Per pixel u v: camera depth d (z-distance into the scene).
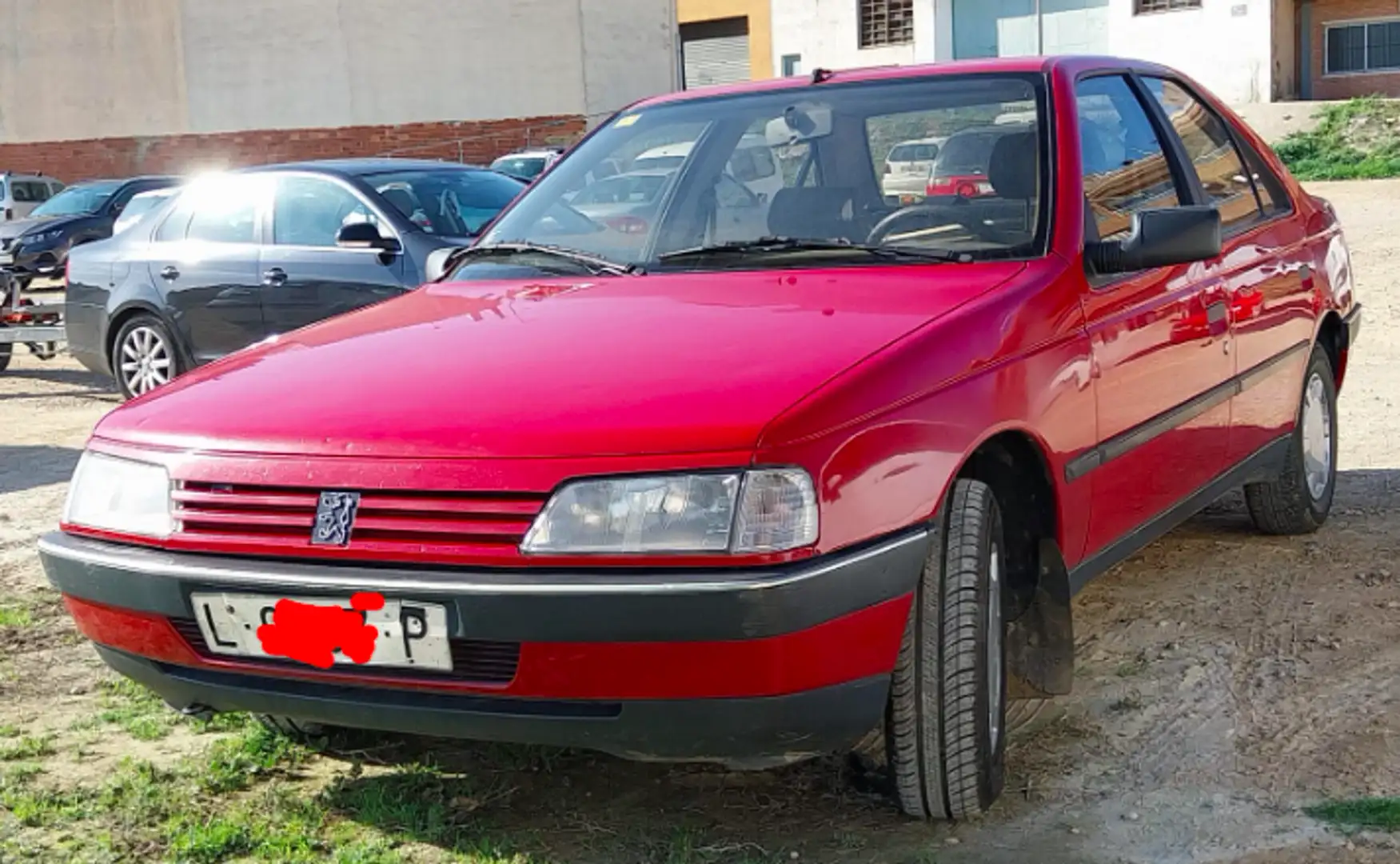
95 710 4.16
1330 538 5.37
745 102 4.41
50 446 8.73
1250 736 3.64
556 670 2.76
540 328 3.41
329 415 3.04
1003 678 3.32
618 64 29.72
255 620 2.95
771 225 3.96
